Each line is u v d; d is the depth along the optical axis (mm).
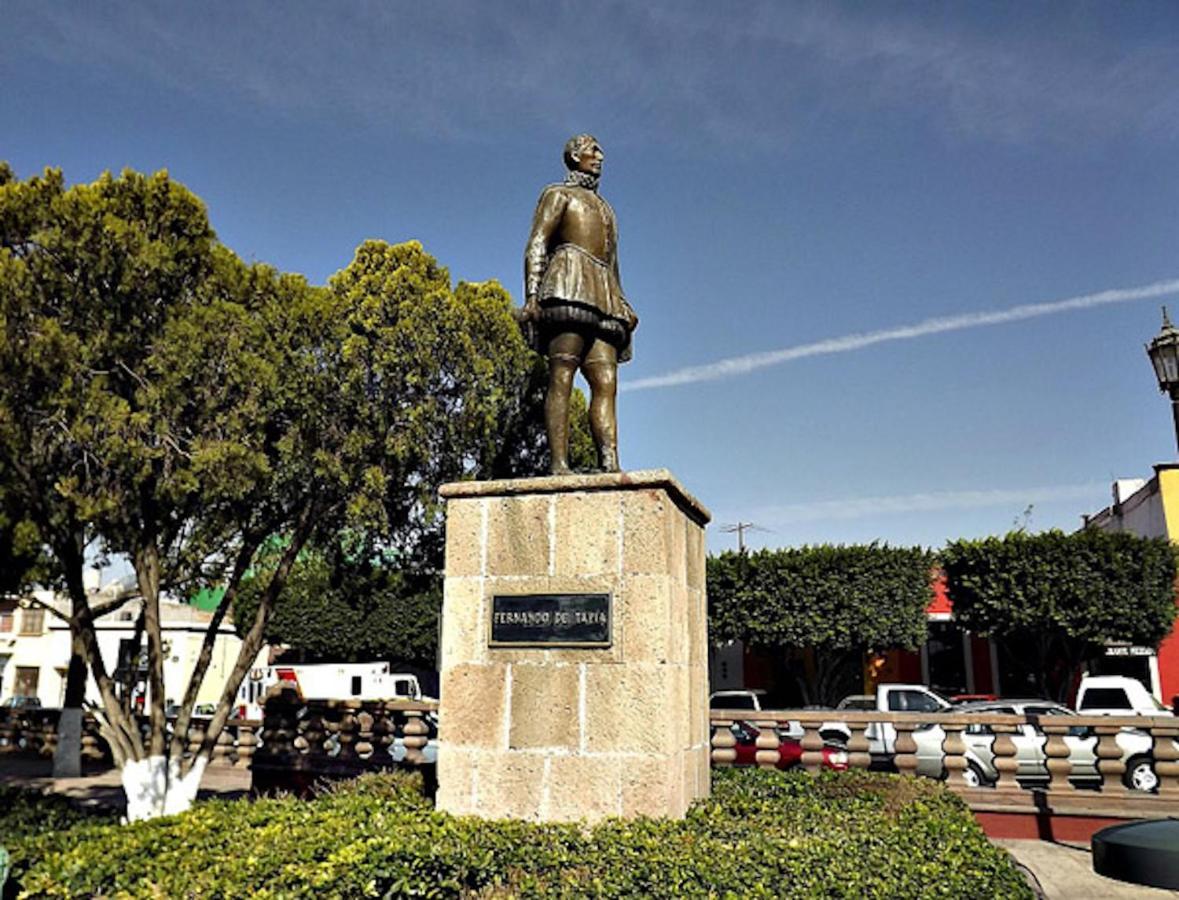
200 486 8102
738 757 13828
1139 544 20500
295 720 11195
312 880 3963
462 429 9695
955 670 26203
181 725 8969
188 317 8039
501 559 5535
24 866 4797
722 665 27547
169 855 4559
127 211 8297
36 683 36000
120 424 7398
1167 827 2434
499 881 4293
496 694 5375
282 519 9828
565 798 5129
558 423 6070
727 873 3971
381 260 9859
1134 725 8992
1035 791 9156
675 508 5590
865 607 21719
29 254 7625
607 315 6113
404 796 5973
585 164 6363
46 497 7930
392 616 28000
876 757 14055
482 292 10352
